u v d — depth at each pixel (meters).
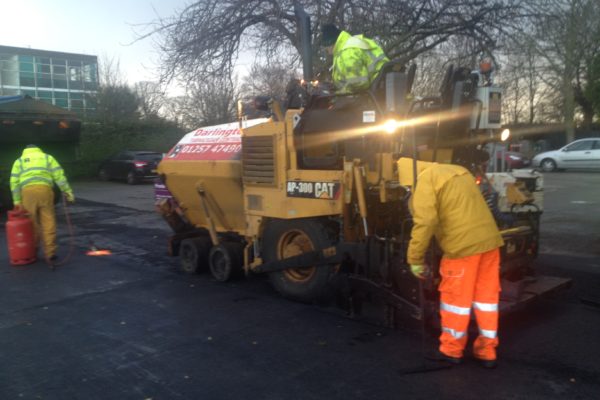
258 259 6.27
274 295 6.23
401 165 4.64
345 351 4.53
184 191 7.25
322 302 5.80
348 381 3.98
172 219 7.64
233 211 6.76
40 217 7.96
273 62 10.94
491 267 4.08
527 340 4.68
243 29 10.16
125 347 4.73
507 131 5.14
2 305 5.98
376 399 3.71
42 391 3.92
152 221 12.22
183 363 4.37
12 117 13.27
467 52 9.74
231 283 6.78
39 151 8.12
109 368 4.30
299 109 5.97
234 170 6.36
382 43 9.52
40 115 13.84
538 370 4.11
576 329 4.93
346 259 5.27
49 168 8.03
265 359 4.41
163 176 7.37
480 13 9.30
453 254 4.02
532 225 5.54
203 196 6.92
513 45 9.95
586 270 6.92
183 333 5.04
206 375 4.14
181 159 7.12
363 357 4.40
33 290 6.59
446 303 4.15
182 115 27.70
